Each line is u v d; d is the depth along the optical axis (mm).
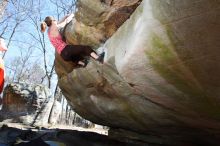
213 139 5012
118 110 5547
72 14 6055
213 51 3002
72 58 5387
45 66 27328
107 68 4805
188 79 3430
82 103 6676
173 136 5605
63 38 5844
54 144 5875
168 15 3031
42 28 5805
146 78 3842
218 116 3875
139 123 5578
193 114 4137
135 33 3541
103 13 4730
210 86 3373
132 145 6473
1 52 6539
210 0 2699
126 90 4750
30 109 13406
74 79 6207
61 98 24344
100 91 5672
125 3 4414
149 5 3193
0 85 6441
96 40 5027
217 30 2830
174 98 3926
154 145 6145
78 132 7082
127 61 3773
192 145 5672
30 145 5500
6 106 13398
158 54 3371
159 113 4660
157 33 3221
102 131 15656
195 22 2893
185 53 3176
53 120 15430
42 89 14039
